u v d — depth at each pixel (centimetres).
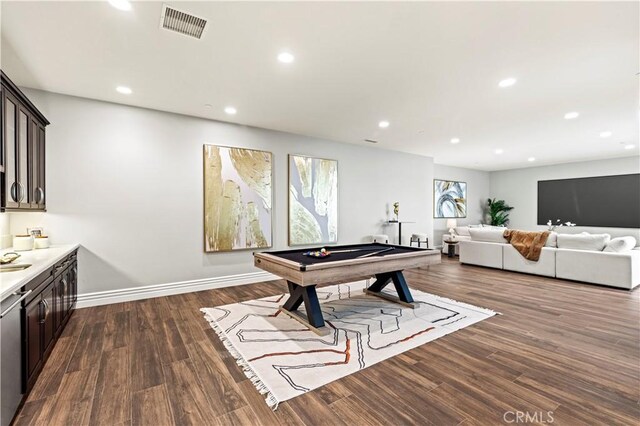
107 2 196
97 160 369
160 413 176
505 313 344
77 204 358
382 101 379
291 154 531
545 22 220
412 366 228
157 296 406
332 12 208
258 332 289
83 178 361
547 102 384
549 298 404
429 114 430
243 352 249
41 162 320
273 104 388
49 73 297
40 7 199
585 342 269
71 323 308
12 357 169
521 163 877
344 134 544
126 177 386
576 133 533
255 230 484
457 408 180
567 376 214
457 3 199
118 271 382
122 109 383
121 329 295
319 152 571
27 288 190
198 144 438
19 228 327
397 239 704
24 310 185
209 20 216
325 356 243
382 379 211
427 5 201
